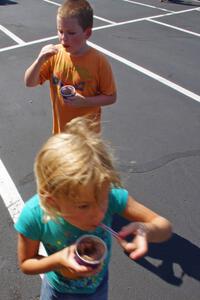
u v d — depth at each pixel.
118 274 3.61
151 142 5.71
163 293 3.46
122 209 2.09
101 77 3.48
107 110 6.59
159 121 6.32
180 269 3.69
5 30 11.15
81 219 1.78
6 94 7.07
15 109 6.54
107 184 1.72
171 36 11.05
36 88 7.29
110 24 12.06
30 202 2.05
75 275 1.91
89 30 3.39
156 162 5.24
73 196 1.66
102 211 1.79
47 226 1.99
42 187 1.72
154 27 11.96
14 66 8.44
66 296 2.25
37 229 2.01
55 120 3.75
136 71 8.34
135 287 3.51
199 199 4.58
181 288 3.51
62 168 1.66
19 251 2.07
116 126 6.11
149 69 8.48
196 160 5.31
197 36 11.17
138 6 14.82
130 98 7.07
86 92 3.51
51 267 1.92
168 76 8.14
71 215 1.76
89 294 2.25
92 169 1.66
